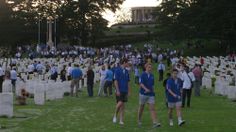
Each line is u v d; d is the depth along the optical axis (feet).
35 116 84.38
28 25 431.02
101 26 449.48
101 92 129.70
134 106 101.45
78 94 134.72
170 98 71.41
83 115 85.97
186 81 98.99
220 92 131.03
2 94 82.28
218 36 319.06
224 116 83.92
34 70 186.70
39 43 386.52
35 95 105.40
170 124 71.77
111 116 84.23
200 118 81.05
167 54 298.76
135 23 571.69
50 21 389.39
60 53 313.53
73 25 444.14
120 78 71.31
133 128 69.51
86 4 442.50
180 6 325.83
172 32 327.88
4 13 404.98
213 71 188.14
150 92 68.95
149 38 464.65
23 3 440.86
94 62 239.50
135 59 237.66
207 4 305.12
